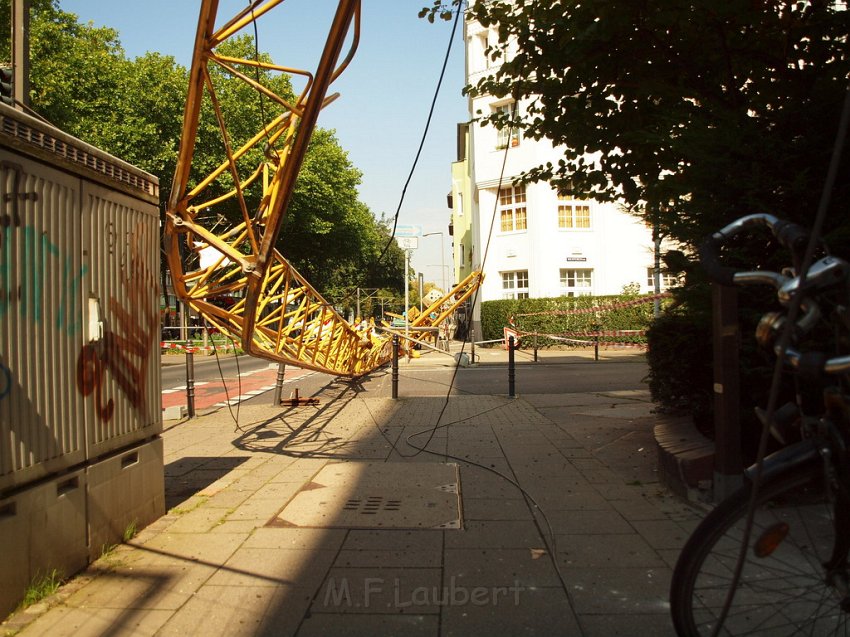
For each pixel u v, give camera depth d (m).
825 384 2.02
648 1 5.50
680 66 6.20
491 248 30.73
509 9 6.48
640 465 6.10
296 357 9.03
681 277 5.74
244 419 9.75
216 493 5.39
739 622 2.24
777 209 4.62
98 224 4.00
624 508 4.75
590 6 5.68
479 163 30.72
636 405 10.13
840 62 5.22
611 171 7.23
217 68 27.20
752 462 5.11
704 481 4.78
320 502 5.03
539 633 2.89
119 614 3.11
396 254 55.66
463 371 17.62
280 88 28.17
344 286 48.44
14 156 3.24
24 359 3.25
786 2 5.41
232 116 26.88
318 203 31.98
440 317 24.17
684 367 6.09
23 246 3.28
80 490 3.69
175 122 25.97
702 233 5.00
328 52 4.07
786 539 2.20
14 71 6.15
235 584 3.46
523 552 3.89
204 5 4.06
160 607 3.19
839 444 2.06
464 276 45.28
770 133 4.74
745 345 4.75
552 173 7.58
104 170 4.08
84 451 3.75
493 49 6.89
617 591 3.32
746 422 5.28
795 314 1.85
